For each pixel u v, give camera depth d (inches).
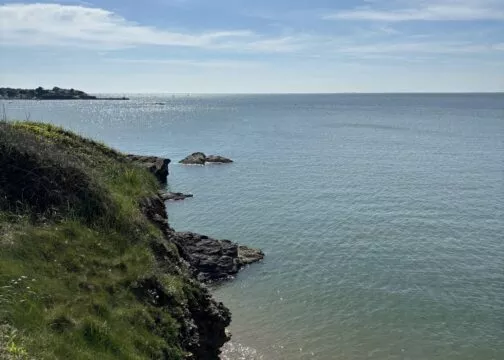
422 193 2253.9
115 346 442.3
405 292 1173.7
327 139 4704.7
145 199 777.6
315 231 1657.2
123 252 588.7
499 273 1299.2
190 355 528.7
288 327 997.2
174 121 7317.9
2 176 590.2
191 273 702.5
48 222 565.9
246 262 1354.6
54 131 834.2
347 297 1145.4
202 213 1903.3
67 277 493.0
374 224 1740.9
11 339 364.8
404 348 923.4
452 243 1542.8
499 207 1994.3
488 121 7022.6
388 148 4005.9
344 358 883.4
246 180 2591.0
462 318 1045.8
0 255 468.4
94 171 725.3
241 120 7568.9
